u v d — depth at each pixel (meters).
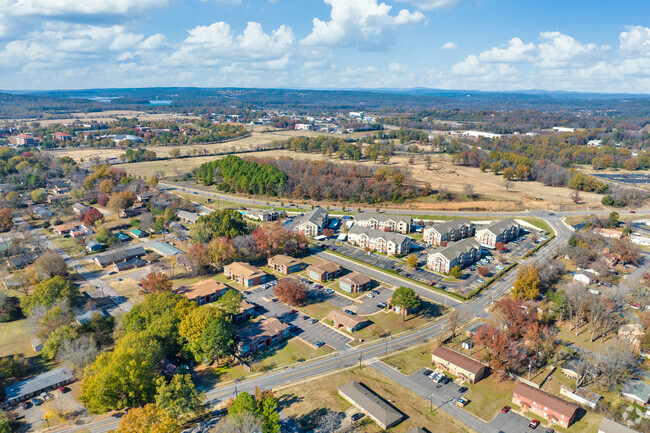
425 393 116.25
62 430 104.94
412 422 105.31
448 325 143.62
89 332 141.12
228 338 128.25
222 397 114.62
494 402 113.31
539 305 159.00
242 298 154.75
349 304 166.00
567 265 198.75
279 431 101.31
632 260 197.88
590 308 144.38
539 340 133.00
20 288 178.25
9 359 128.50
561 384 118.75
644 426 103.62
